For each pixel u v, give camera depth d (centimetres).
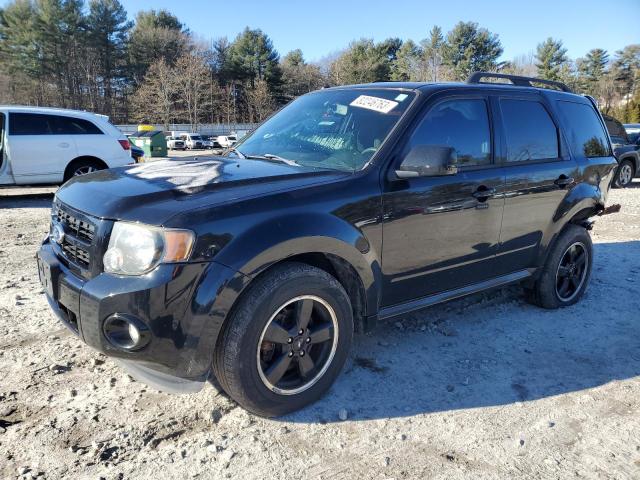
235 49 7812
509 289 514
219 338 262
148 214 248
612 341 404
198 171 309
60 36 7094
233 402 298
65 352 349
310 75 7994
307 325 288
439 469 253
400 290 337
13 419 276
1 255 589
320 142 352
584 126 479
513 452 267
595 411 307
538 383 337
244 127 7500
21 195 1118
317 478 243
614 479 250
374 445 268
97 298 246
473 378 339
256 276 265
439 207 338
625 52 8638
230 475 242
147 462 248
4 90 7025
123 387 310
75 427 271
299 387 289
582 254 478
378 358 360
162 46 7675
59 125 1002
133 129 6191
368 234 304
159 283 238
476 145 369
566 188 436
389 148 320
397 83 379
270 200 270
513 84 446
